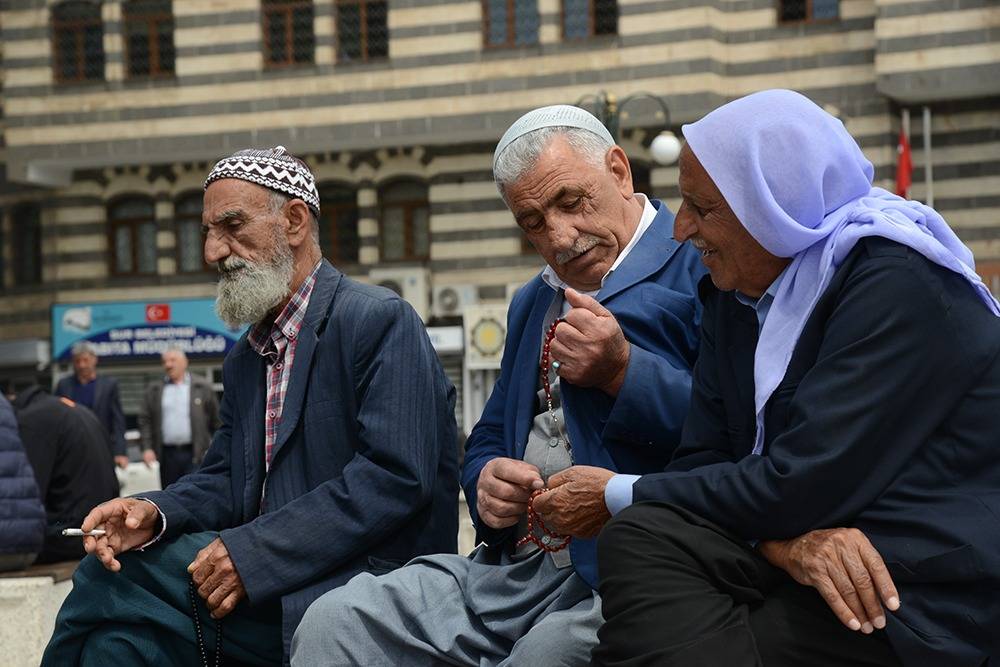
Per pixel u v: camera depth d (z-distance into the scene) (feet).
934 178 73.97
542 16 76.23
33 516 19.67
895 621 9.17
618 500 10.30
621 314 12.54
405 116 78.43
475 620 12.17
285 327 13.93
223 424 14.57
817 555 9.32
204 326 85.30
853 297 9.64
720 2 75.00
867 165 10.57
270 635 13.15
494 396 13.76
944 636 9.15
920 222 10.01
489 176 81.25
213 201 13.79
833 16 74.84
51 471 22.54
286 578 12.80
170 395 54.65
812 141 10.07
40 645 18.90
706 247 10.50
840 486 9.42
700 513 9.78
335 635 11.89
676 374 11.98
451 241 81.71
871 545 9.34
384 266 82.84
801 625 9.48
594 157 12.77
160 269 86.22
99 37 83.20
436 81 77.92
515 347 13.65
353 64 79.20
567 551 12.01
